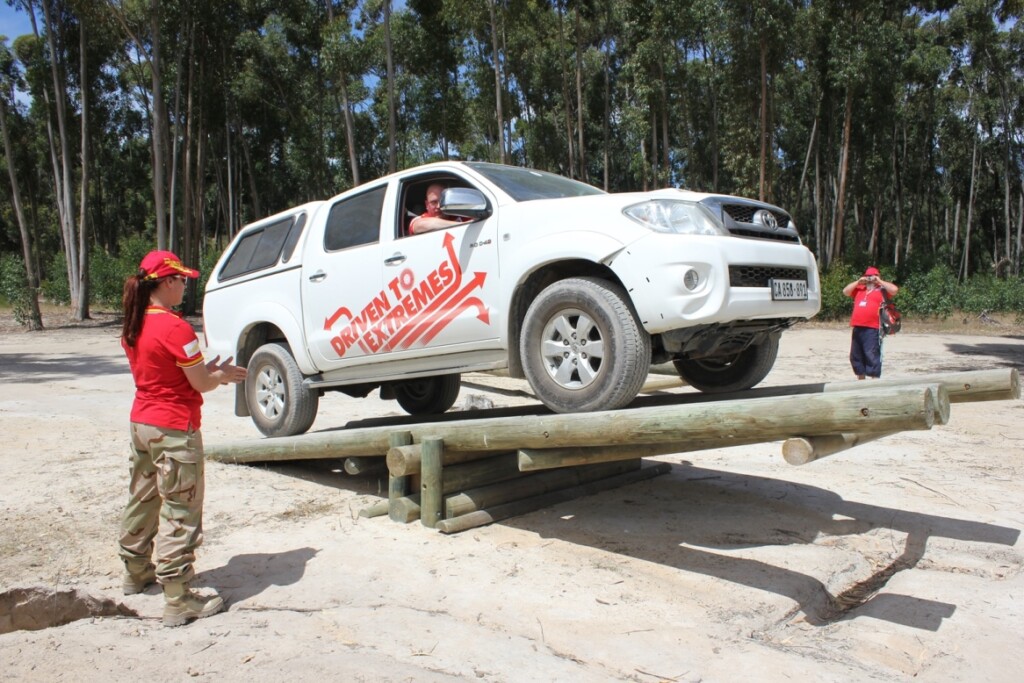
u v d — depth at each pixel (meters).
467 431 4.70
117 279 33.66
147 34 30.12
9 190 55.53
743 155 32.31
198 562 4.29
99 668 3.12
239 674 3.03
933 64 38.78
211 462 6.64
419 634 3.39
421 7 30.98
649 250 4.18
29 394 10.72
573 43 38.16
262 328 7.12
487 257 4.95
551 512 5.23
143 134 54.28
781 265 4.50
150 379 3.63
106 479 5.84
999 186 57.56
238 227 47.91
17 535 4.64
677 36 32.72
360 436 5.30
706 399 4.97
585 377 4.36
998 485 6.12
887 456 7.23
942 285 31.08
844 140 35.16
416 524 4.96
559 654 3.24
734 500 5.54
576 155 44.62
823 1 30.61
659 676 3.05
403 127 43.91
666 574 4.12
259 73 38.69
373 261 5.78
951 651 3.37
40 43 34.22
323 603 3.74
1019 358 16.34
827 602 3.92
